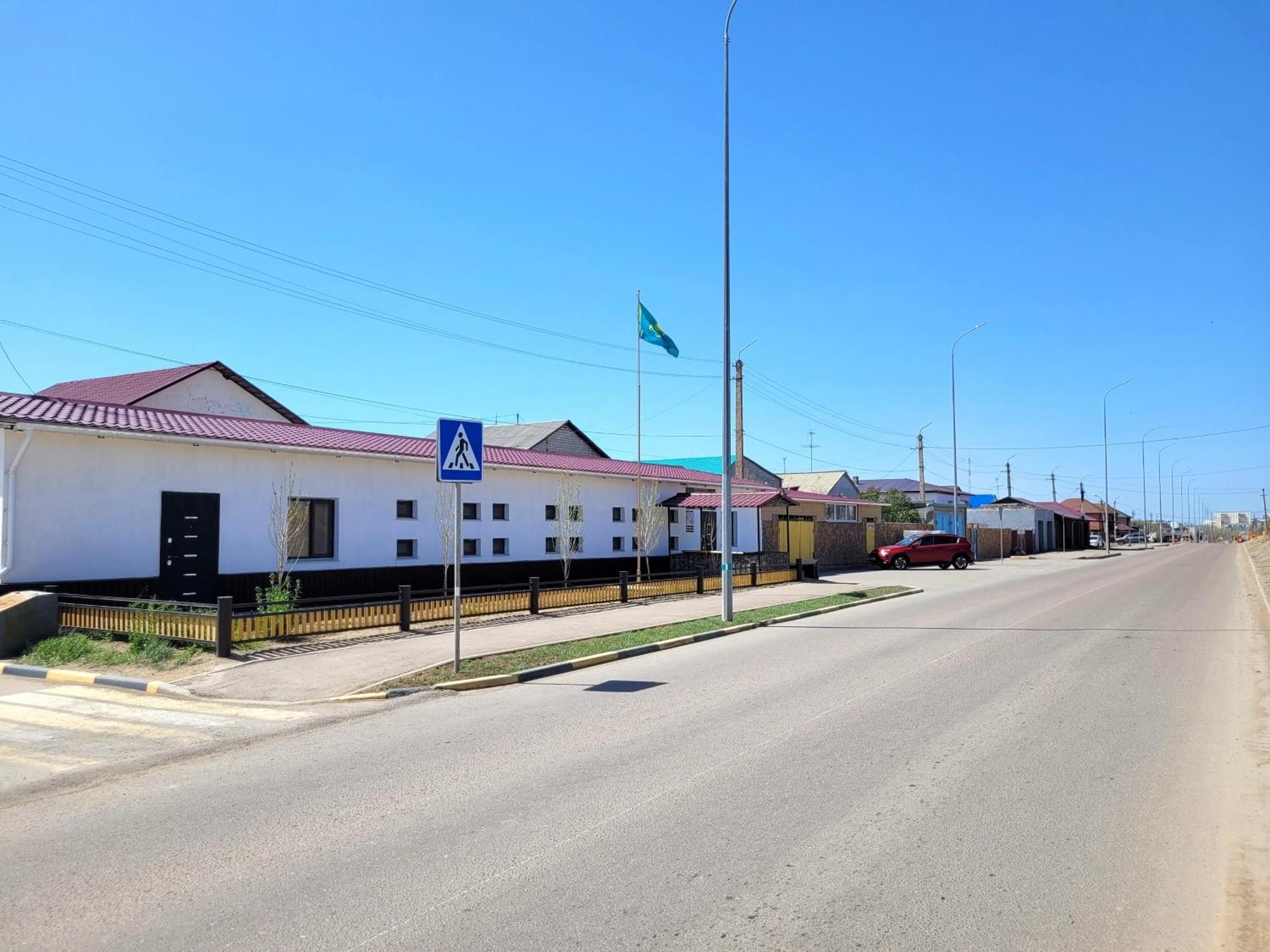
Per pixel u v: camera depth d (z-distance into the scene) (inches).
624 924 168.6
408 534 805.2
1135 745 303.9
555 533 974.4
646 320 1031.0
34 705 399.9
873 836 215.5
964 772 270.2
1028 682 426.9
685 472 1282.0
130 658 484.4
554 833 219.5
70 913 177.3
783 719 347.3
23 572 561.9
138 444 621.6
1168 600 901.2
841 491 2165.4
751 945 159.6
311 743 326.0
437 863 201.0
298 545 724.0
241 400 1081.4
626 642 565.6
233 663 476.1
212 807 248.1
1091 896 181.5
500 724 350.9
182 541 642.8
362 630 588.7
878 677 446.6
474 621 657.6
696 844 210.4
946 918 170.7
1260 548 2805.1
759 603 834.8
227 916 174.6
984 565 1854.1
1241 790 253.3
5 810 247.9
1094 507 4601.4
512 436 1633.9
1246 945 160.1
